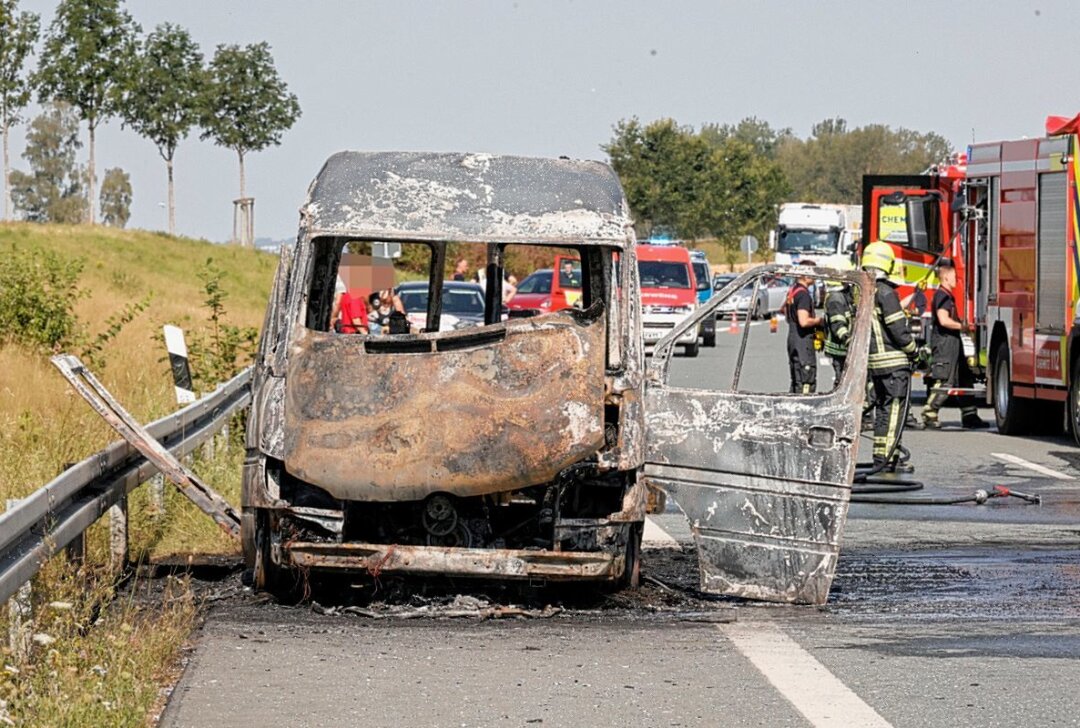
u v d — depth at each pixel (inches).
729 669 509.4
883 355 1042.7
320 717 444.1
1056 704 465.7
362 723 438.6
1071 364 1267.2
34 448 866.1
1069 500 967.6
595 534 598.5
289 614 591.2
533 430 576.7
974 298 1535.4
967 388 1489.9
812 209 4340.6
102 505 611.2
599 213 636.7
